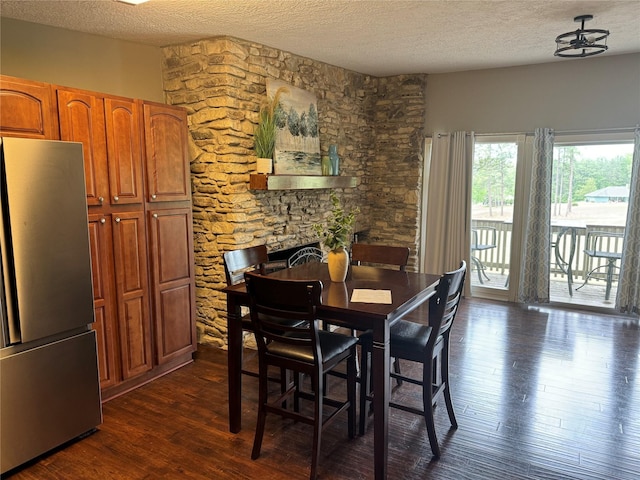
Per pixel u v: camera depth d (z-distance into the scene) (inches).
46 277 95.8
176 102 161.6
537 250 207.3
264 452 100.9
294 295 86.5
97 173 116.3
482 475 92.8
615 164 198.1
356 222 231.0
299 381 116.3
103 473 94.0
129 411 118.8
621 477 92.2
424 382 98.1
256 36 151.0
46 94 104.4
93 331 107.7
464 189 219.6
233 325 105.7
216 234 158.4
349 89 216.7
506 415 116.0
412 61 195.8
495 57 188.1
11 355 91.8
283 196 177.0
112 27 136.6
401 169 233.3
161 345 138.4
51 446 99.8
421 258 240.5
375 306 90.5
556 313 200.4
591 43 136.9
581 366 145.1
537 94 204.2
